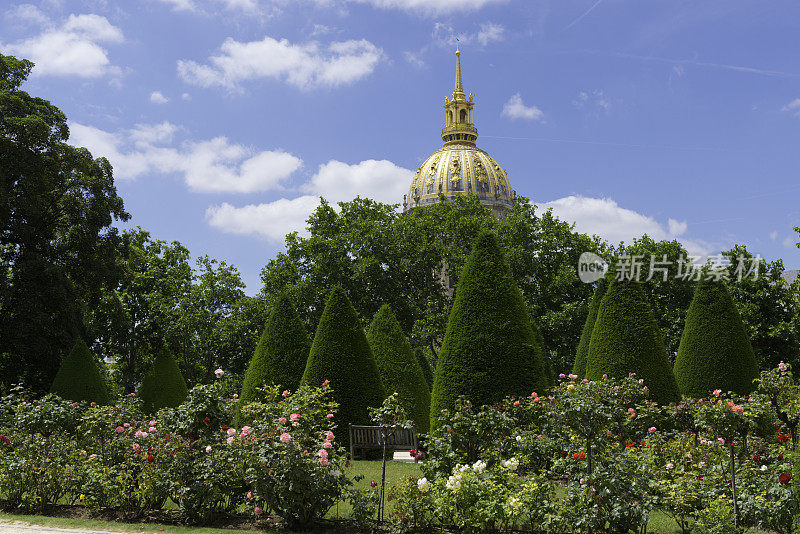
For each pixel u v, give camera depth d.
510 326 16.94
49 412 14.17
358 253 48.25
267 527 9.89
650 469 9.92
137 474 11.23
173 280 46.72
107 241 32.41
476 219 50.56
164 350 30.31
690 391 20.58
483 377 16.56
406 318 48.28
